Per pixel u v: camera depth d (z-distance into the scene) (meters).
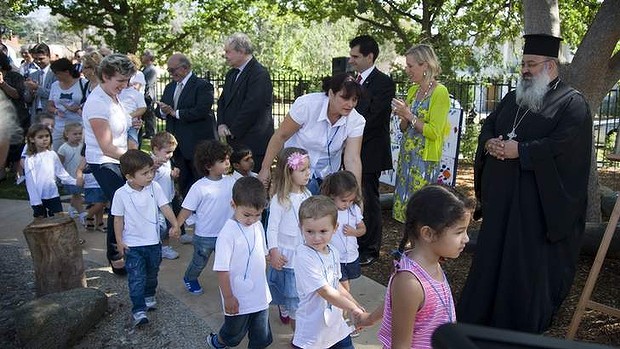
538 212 3.55
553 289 3.67
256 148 5.43
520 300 3.58
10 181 8.34
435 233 2.24
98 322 4.07
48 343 3.65
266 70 5.46
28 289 4.77
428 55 4.73
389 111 5.15
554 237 3.55
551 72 3.62
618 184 9.14
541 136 3.56
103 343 3.84
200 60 24.78
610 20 4.82
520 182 3.57
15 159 7.80
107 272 5.02
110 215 4.71
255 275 3.37
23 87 8.03
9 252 5.57
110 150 4.32
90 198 5.88
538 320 3.60
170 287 4.68
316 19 13.40
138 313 3.97
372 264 5.25
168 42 14.52
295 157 3.59
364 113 5.00
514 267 3.58
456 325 0.93
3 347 3.80
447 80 11.34
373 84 5.07
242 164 4.80
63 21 14.65
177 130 5.97
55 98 7.27
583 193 3.61
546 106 3.59
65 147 6.48
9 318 4.16
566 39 11.21
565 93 3.58
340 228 3.70
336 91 3.80
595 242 4.91
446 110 4.66
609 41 4.84
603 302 4.22
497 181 3.67
